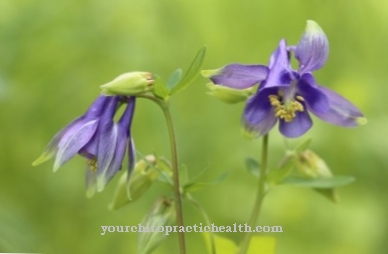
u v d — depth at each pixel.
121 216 0.84
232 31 0.96
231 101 0.67
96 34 0.84
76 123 0.64
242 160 0.86
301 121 0.66
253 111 0.66
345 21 0.94
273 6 0.95
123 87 0.64
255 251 0.68
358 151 0.87
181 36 0.92
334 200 0.70
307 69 0.65
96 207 0.84
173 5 0.91
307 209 0.86
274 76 0.65
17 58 0.81
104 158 0.64
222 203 0.85
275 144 0.85
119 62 0.86
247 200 0.86
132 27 0.87
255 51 0.95
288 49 0.66
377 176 0.87
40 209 0.84
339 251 0.86
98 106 0.65
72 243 0.83
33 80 0.83
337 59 0.93
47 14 0.82
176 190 0.65
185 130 0.86
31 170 0.84
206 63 0.93
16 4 0.83
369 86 0.90
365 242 0.86
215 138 0.87
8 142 0.83
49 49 0.83
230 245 0.68
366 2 0.93
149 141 0.86
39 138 0.84
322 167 0.69
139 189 0.68
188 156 0.85
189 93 0.91
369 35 0.94
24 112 0.83
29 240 0.78
